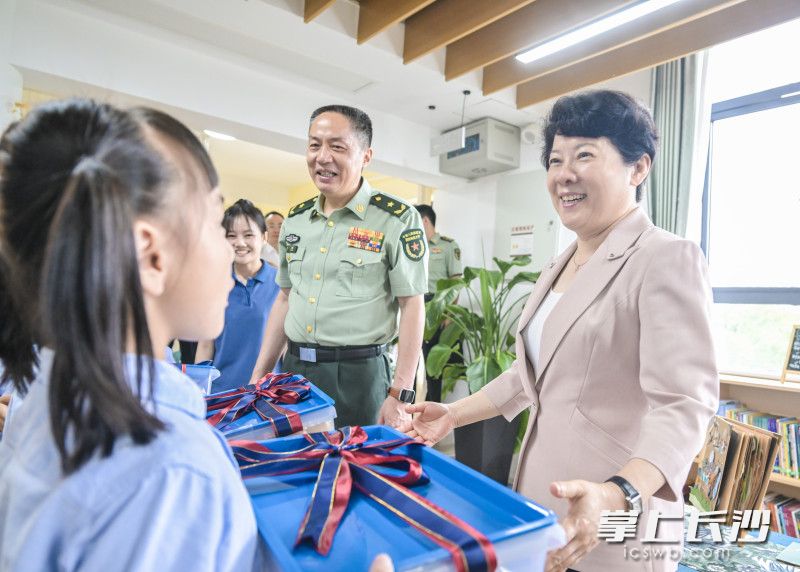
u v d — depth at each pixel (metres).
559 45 2.36
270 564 0.38
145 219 0.34
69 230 0.30
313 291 1.43
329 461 0.53
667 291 0.70
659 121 2.90
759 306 2.72
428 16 2.50
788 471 2.27
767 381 2.45
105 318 0.31
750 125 2.77
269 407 0.83
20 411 0.42
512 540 0.39
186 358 2.01
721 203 2.88
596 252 0.84
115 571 0.31
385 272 1.44
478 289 3.97
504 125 3.62
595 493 0.55
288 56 2.85
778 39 2.66
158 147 0.36
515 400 0.97
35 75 2.46
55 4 2.42
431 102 3.33
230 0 2.19
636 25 2.24
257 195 7.16
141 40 2.68
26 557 0.31
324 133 1.38
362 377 1.40
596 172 0.82
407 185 5.61
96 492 0.32
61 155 0.32
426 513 0.43
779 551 1.13
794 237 2.62
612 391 0.77
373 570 0.33
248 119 3.04
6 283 0.37
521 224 3.70
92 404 0.31
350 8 2.47
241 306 1.79
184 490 0.33
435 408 0.92
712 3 1.98
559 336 0.82
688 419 0.62
